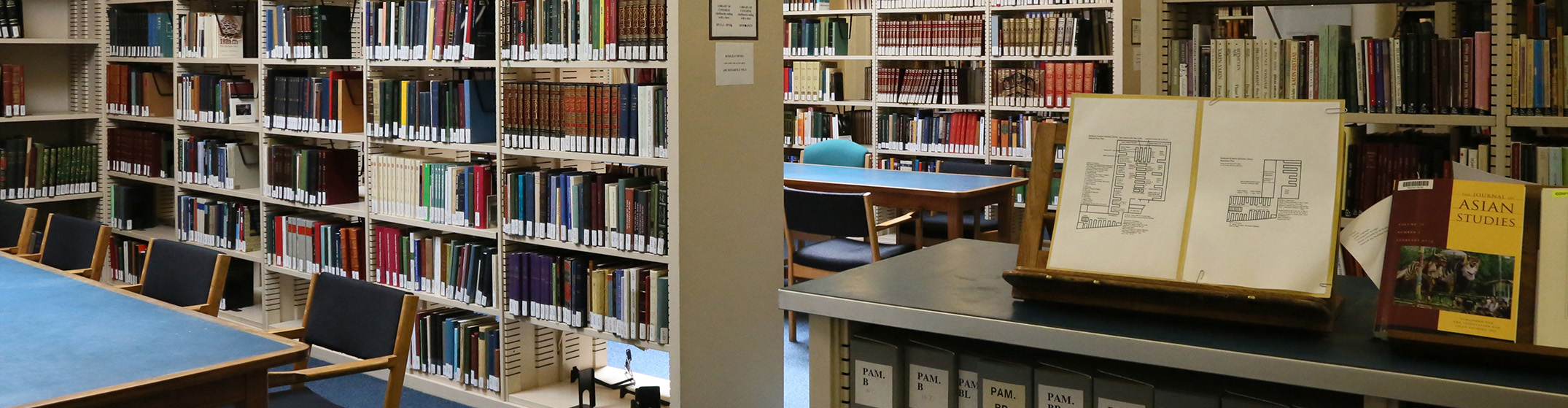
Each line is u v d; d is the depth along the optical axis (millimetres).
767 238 3385
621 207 3363
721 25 3107
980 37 6234
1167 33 2768
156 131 5367
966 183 4914
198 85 4895
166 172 5191
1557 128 2711
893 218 6633
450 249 3904
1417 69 2529
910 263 1945
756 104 3275
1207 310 1424
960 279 1793
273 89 4504
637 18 3170
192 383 1966
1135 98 1519
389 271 4137
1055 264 1533
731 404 3297
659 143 3205
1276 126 1412
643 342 3375
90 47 5477
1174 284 1427
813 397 1770
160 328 2328
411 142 3918
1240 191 1417
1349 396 1420
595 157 3367
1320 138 1383
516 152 3590
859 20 7734
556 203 3547
